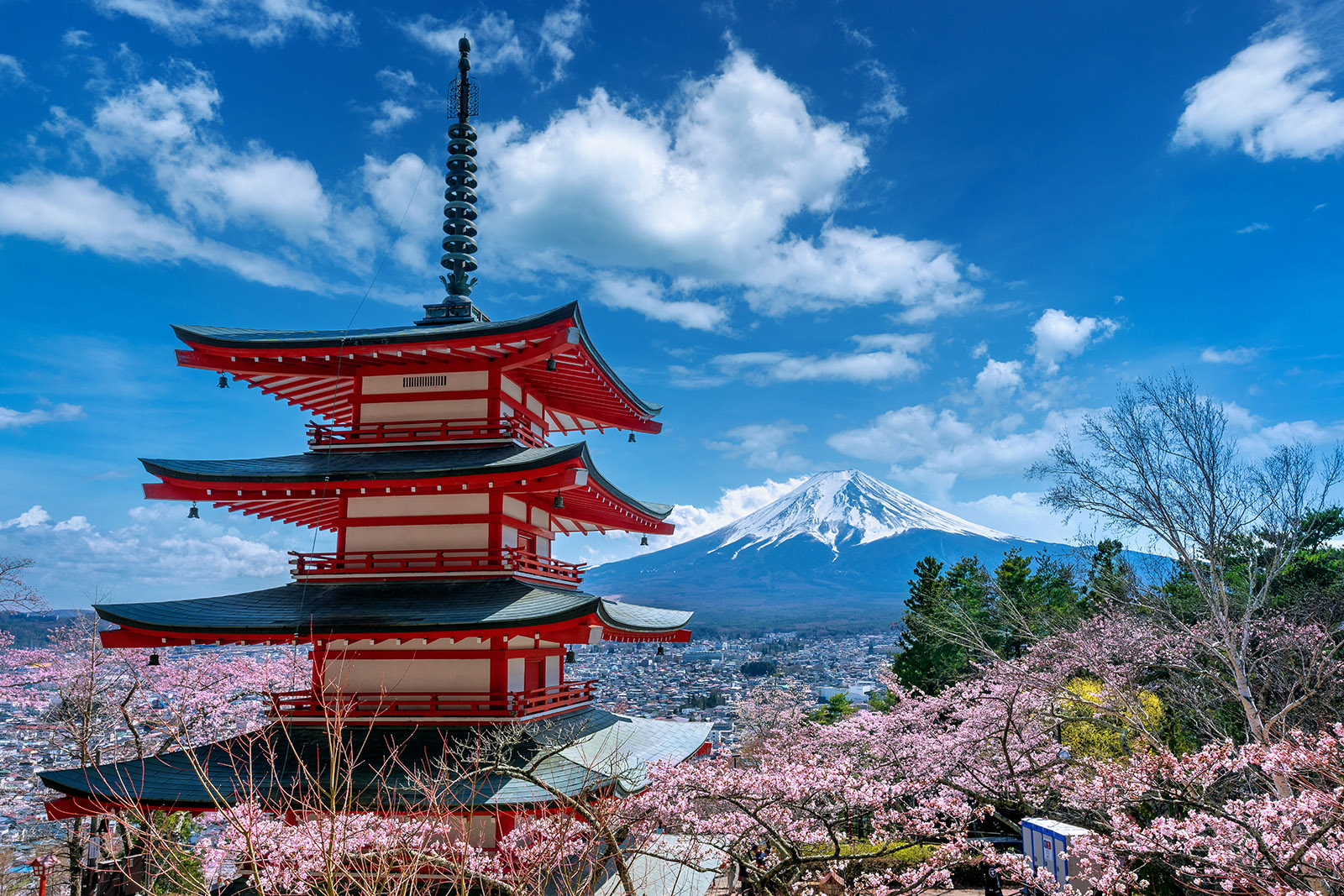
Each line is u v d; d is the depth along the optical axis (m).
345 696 17.38
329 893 10.64
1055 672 23.78
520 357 19.28
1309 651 20.91
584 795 13.63
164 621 16.28
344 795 14.25
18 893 18.45
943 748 23.62
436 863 12.23
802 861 14.48
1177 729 24.23
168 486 18.25
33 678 25.22
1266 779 15.92
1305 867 11.21
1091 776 18.05
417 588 18.20
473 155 23.98
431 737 16.83
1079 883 15.55
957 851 15.89
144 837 12.14
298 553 18.64
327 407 22.69
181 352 19.23
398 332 20.08
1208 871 12.19
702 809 18.61
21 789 23.59
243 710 26.77
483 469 17.42
